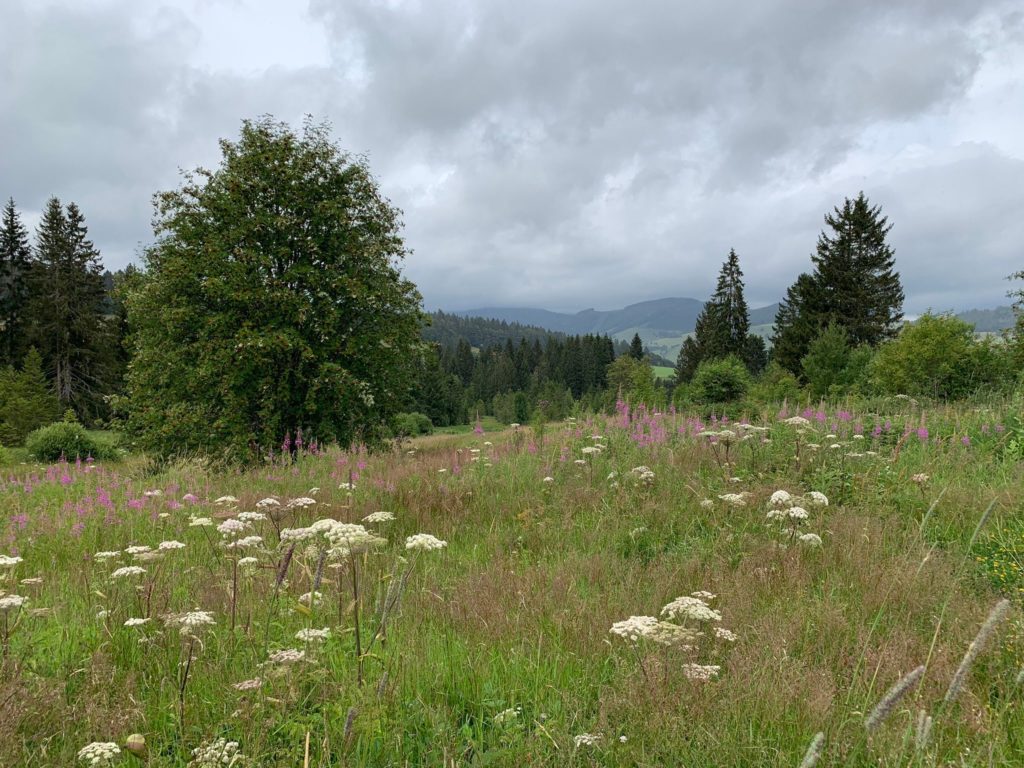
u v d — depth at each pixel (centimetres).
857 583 496
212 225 2177
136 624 382
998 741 290
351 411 2198
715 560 573
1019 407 1103
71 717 312
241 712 308
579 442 1102
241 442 1905
